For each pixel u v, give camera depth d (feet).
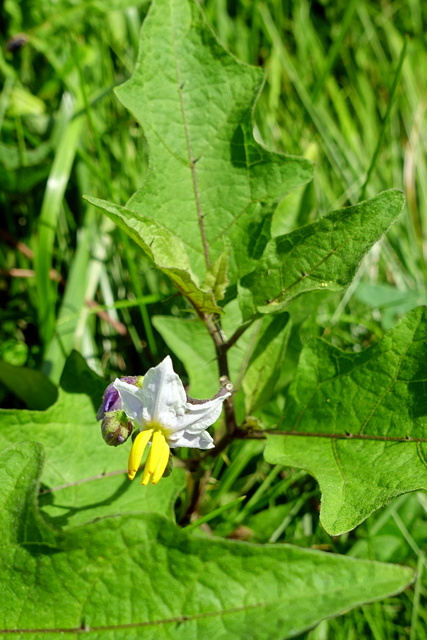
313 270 1.02
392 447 1.01
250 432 1.08
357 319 1.46
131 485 1.09
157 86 1.09
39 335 1.41
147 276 1.48
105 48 1.66
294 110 1.81
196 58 1.09
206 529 1.18
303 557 0.96
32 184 1.46
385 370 1.03
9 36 1.56
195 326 1.22
